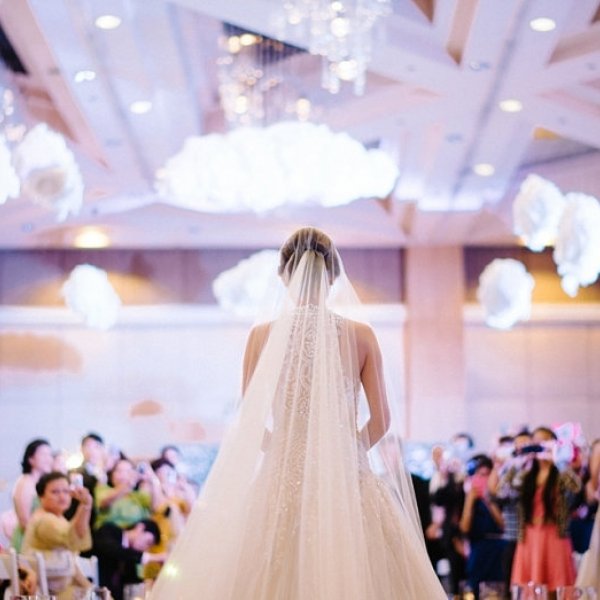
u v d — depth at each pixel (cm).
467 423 1788
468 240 1764
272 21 922
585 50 1038
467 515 1202
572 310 1797
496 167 1395
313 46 900
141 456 1773
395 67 1077
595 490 1135
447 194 1507
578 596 516
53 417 1780
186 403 1789
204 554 368
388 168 1206
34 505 1005
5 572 666
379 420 398
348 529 361
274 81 1214
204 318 1789
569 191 1526
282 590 358
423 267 1797
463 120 1217
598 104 1170
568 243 1173
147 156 1373
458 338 1792
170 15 981
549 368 1800
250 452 379
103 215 1598
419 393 1788
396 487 405
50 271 1789
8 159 927
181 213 1616
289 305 399
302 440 378
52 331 1788
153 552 1092
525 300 1576
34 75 1188
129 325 1797
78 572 830
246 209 1588
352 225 1686
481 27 966
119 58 1041
